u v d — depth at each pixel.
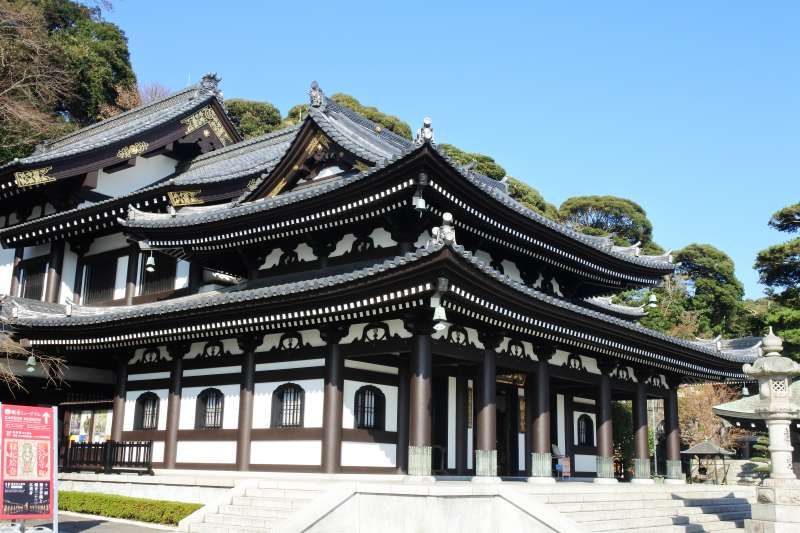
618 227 101.81
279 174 28.73
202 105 40.72
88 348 29.31
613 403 43.72
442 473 26.39
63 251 35.72
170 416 27.34
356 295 20.50
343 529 16.97
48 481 17.55
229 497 20.23
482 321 22.50
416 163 21.75
